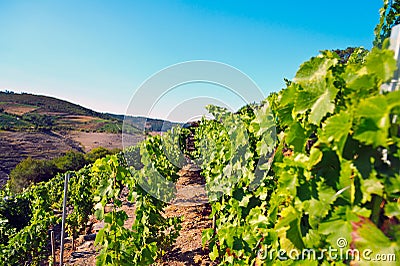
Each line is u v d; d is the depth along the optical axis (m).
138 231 5.14
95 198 4.41
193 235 6.66
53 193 9.62
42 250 6.54
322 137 1.25
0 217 7.36
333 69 1.48
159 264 5.37
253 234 2.88
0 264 5.67
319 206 1.37
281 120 1.72
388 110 1.06
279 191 1.91
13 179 17.11
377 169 1.15
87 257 6.13
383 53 1.12
